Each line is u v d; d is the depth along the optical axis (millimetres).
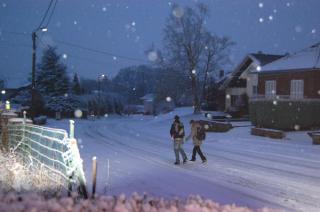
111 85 129125
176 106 65250
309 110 28047
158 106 72500
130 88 126250
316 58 32812
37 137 10492
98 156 17031
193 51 49938
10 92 83000
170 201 5059
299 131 27625
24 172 8219
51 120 56906
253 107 31078
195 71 50031
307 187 10734
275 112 28562
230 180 11648
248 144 22594
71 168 7082
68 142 7449
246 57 48062
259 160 16266
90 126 43781
